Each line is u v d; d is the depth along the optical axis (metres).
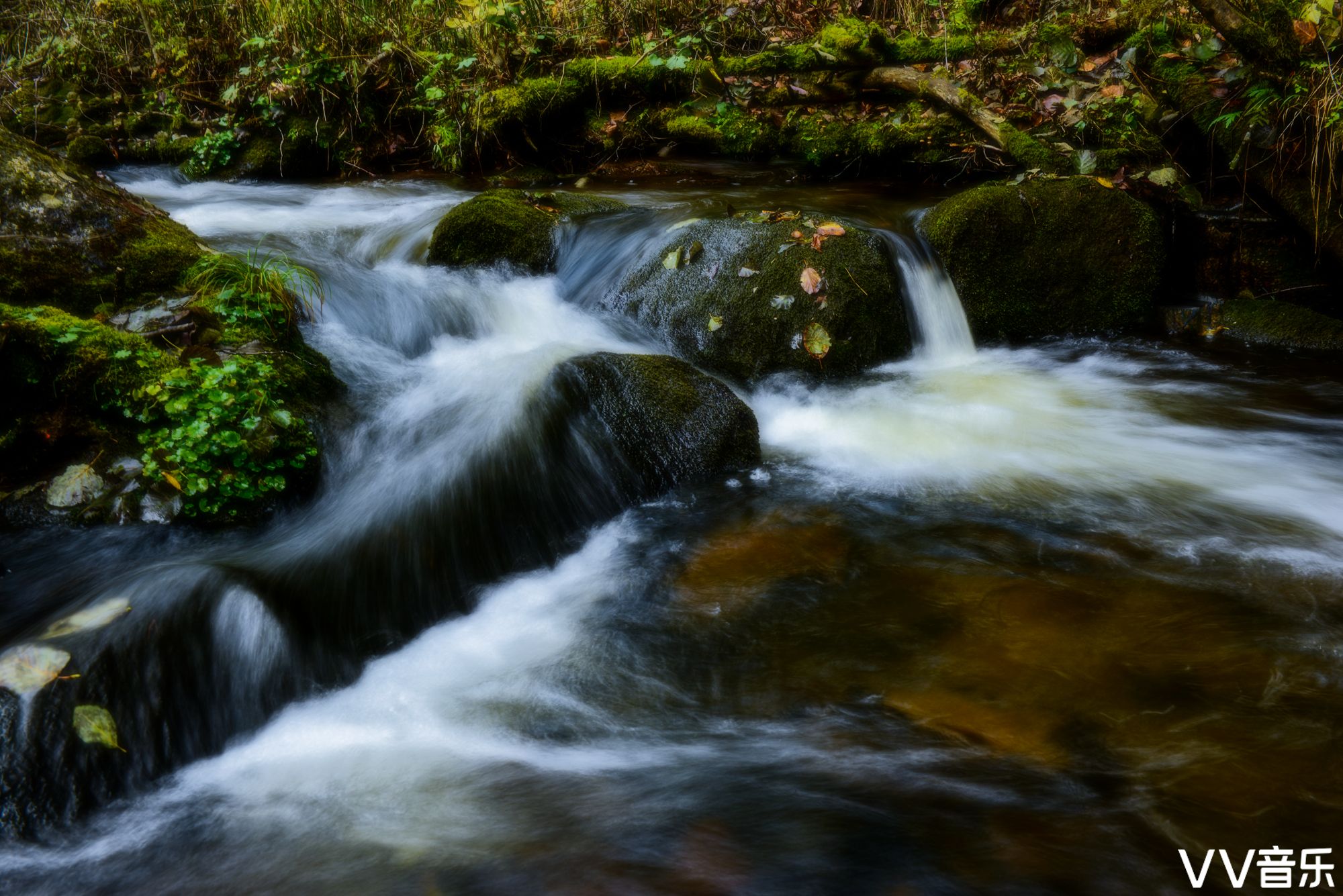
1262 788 2.40
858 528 3.85
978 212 5.80
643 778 2.55
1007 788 2.44
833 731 2.70
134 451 3.67
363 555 3.37
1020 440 4.68
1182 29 6.98
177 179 8.50
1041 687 2.82
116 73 9.61
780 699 2.85
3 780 2.37
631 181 7.92
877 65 7.84
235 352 4.09
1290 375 5.40
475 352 5.18
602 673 3.02
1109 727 2.64
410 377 4.66
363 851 2.32
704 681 2.96
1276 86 5.61
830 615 3.26
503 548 3.69
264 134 8.66
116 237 4.62
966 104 7.03
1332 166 5.34
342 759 2.68
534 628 3.30
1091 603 3.25
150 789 2.55
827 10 9.07
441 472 3.73
